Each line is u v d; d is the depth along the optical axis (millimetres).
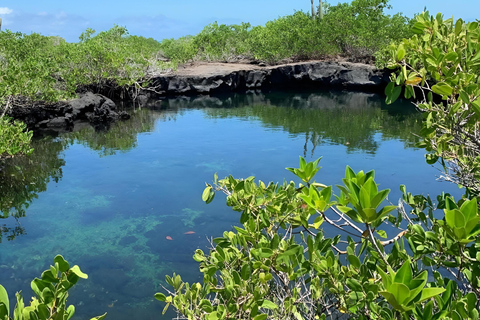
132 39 29156
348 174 1596
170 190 8859
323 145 12531
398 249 1920
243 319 2229
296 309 2492
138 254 6125
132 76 22328
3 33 19375
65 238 6711
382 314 1668
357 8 28469
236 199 2387
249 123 16594
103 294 5191
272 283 2717
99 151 12453
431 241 1910
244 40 32906
